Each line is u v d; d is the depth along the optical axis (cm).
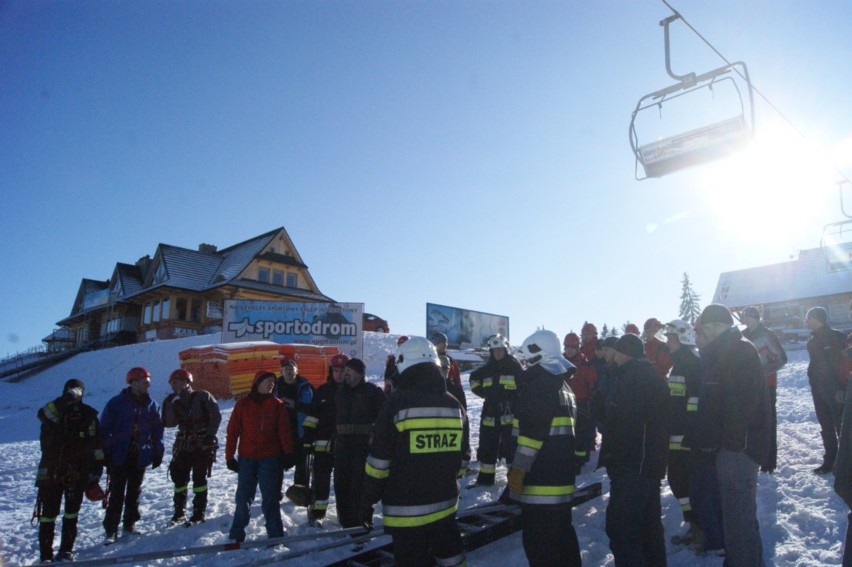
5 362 4906
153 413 730
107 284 6022
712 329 456
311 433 723
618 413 450
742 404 428
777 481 734
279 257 4609
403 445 397
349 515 650
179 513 743
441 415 406
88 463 650
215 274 4616
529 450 416
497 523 613
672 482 575
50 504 630
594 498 746
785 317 4659
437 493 396
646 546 444
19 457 1362
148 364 3209
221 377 2109
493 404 830
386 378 802
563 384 439
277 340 2666
